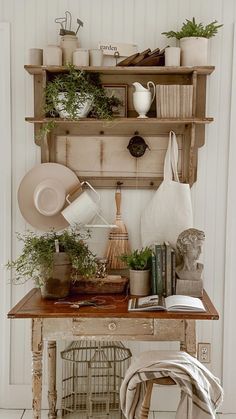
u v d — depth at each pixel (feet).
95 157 9.73
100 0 9.61
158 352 7.77
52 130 9.68
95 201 9.83
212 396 7.61
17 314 7.91
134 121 9.00
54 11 9.62
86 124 9.64
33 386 8.15
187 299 8.29
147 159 9.72
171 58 9.02
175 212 9.37
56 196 9.51
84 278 9.04
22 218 9.91
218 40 9.59
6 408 10.16
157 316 7.91
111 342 10.11
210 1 9.55
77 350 10.11
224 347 9.95
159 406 10.09
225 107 9.69
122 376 10.13
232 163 9.73
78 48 9.37
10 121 9.77
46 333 8.08
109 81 9.54
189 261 8.69
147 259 8.99
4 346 10.09
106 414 9.64
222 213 9.84
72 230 9.73
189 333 8.04
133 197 9.86
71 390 10.08
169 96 9.00
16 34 9.66
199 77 9.47
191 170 9.50
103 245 9.88
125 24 9.62
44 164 9.61
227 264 9.84
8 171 9.83
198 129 9.53
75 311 8.02
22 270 9.87
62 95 8.86
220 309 9.94
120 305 8.39
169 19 9.59
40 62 9.23
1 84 9.75
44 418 9.75
